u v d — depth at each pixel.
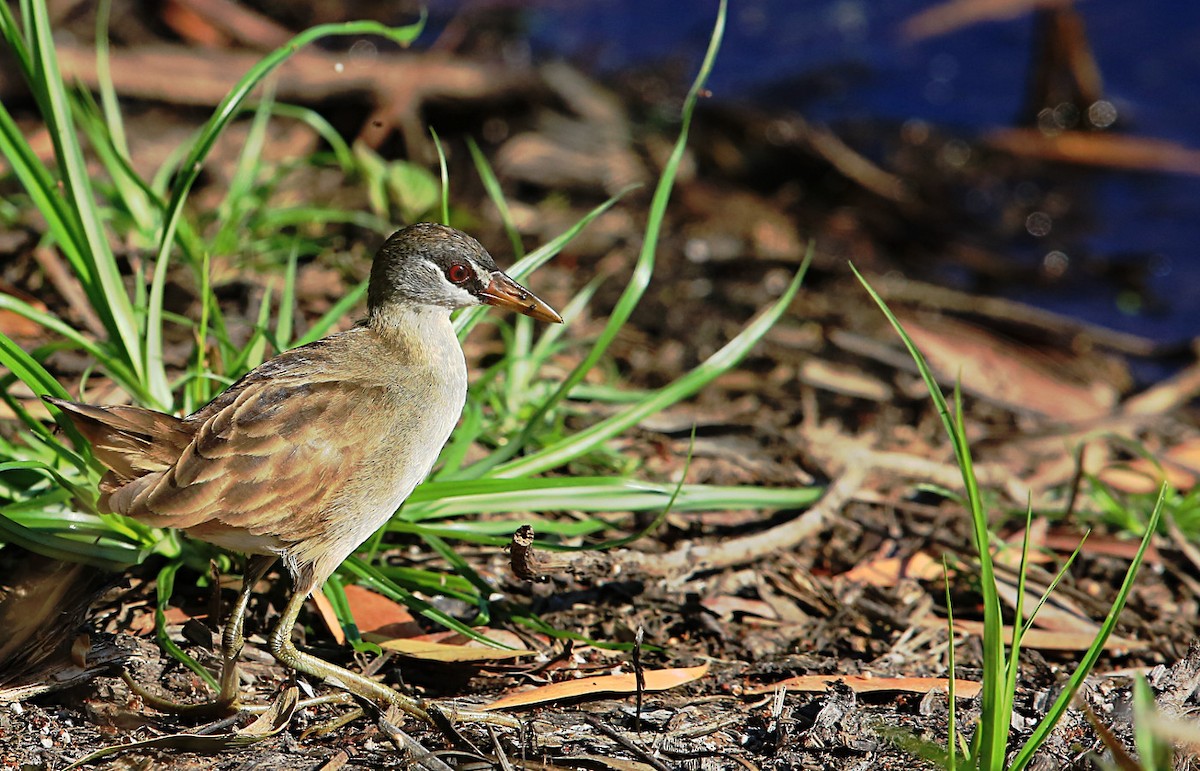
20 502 7.76
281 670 7.50
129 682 6.96
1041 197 17.12
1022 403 12.20
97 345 8.76
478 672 7.73
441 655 7.62
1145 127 18.31
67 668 7.21
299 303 11.22
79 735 6.77
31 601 7.62
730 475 10.29
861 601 8.67
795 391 11.85
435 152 15.30
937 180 17.30
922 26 21.09
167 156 14.10
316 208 13.09
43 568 7.91
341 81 15.45
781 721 7.11
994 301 14.24
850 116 18.69
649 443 10.66
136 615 7.80
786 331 12.93
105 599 7.88
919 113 18.83
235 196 11.48
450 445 9.37
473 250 7.80
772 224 15.36
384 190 12.96
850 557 9.34
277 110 12.18
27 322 10.33
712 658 8.04
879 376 12.31
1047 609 8.84
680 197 15.50
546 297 13.03
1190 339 14.56
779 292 13.74
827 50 20.58
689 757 6.80
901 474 10.55
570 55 19.80
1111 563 9.53
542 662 7.84
